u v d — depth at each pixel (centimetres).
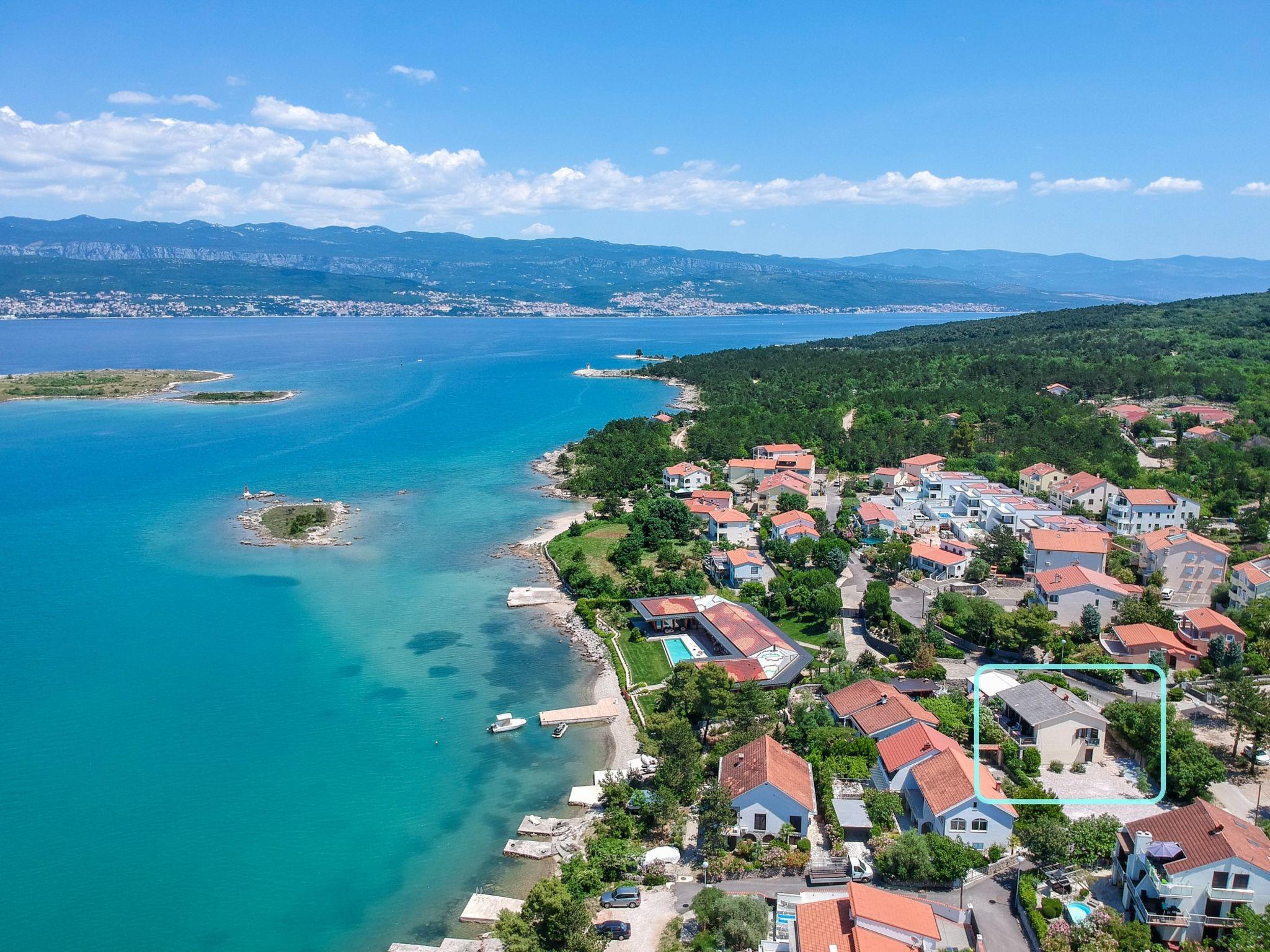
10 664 11731
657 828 7950
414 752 9612
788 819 7594
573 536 17388
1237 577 12388
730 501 19188
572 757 9494
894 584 14138
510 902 7212
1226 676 9400
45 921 7125
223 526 18350
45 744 9744
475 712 10525
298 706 10644
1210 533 15600
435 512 19700
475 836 8181
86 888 7500
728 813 7488
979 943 6056
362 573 15500
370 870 7725
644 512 18388
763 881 7144
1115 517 16162
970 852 6944
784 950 6131
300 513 19275
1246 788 8088
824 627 12350
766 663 10794
